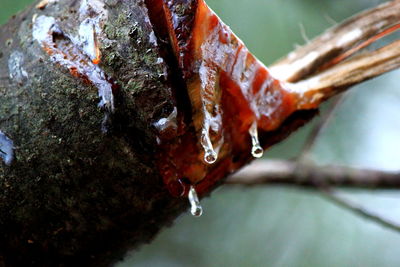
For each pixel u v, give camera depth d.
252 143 0.57
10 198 0.56
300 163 0.76
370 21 0.60
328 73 0.59
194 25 0.54
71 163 0.55
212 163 0.57
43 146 0.55
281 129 0.58
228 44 0.55
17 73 0.56
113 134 0.55
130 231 0.58
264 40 0.85
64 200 0.56
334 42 0.60
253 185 0.77
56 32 0.56
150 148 0.55
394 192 0.78
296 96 0.58
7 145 0.56
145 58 0.54
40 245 0.57
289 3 0.87
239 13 0.84
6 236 0.57
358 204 0.75
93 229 0.57
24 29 0.56
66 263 0.58
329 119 0.76
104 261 0.58
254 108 0.57
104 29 0.55
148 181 0.56
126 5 0.55
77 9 0.56
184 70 0.55
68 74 0.55
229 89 0.56
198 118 0.55
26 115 0.55
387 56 0.59
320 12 0.88
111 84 0.55
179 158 0.56
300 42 0.86
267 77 0.57
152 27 0.54
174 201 0.57
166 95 0.54
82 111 0.55
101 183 0.56
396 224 0.74
